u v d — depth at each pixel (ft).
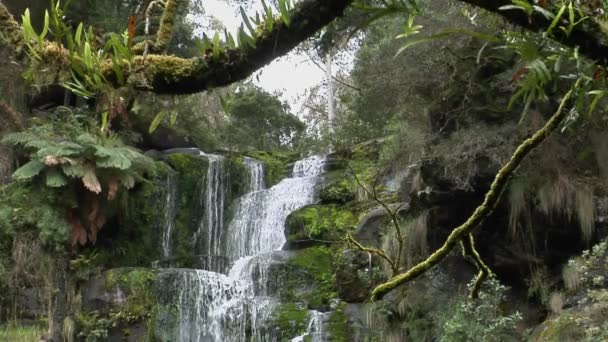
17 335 34.88
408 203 32.42
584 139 25.59
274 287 36.32
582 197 25.23
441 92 28.27
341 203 41.34
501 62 26.23
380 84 31.12
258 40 4.19
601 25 3.71
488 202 4.57
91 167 38.55
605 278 23.95
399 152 32.78
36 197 37.73
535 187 26.00
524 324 27.02
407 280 4.66
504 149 25.90
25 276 36.76
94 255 39.99
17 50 4.38
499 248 28.07
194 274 37.22
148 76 4.38
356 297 32.12
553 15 3.65
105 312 36.01
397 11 3.90
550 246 27.04
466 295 27.32
